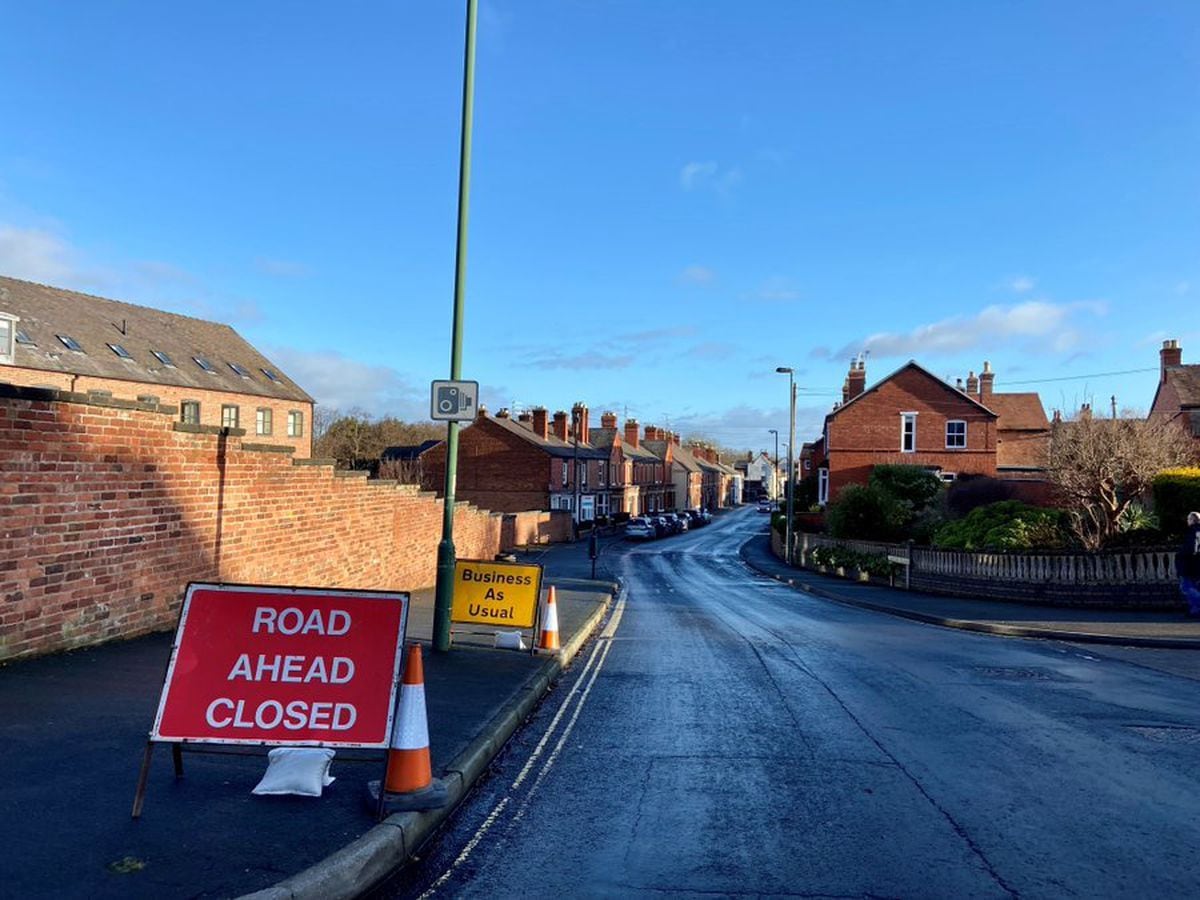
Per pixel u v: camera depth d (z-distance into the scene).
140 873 3.89
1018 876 4.32
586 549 52.03
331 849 4.23
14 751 5.45
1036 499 32.44
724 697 8.84
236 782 5.16
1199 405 34.78
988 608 18.42
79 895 3.65
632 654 12.04
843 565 31.91
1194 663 11.17
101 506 8.52
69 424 8.06
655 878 4.33
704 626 15.96
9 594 7.40
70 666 7.61
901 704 8.47
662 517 70.25
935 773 6.09
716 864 4.50
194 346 48.38
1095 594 17.56
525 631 12.19
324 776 5.14
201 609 5.02
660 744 6.94
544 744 6.96
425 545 20.23
